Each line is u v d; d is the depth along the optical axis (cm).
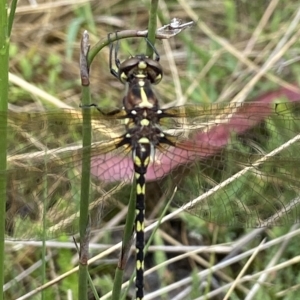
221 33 31
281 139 19
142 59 18
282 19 31
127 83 19
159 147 18
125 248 17
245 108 19
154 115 18
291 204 18
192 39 31
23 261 23
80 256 17
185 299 22
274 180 18
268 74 27
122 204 24
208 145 18
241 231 24
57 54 29
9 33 16
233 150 18
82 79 16
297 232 22
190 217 24
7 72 16
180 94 26
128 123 18
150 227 22
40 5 29
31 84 27
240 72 28
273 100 26
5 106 16
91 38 29
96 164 18
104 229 23
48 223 17
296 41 28
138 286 19
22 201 17
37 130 17
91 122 17
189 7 30
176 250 23
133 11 32
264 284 22
